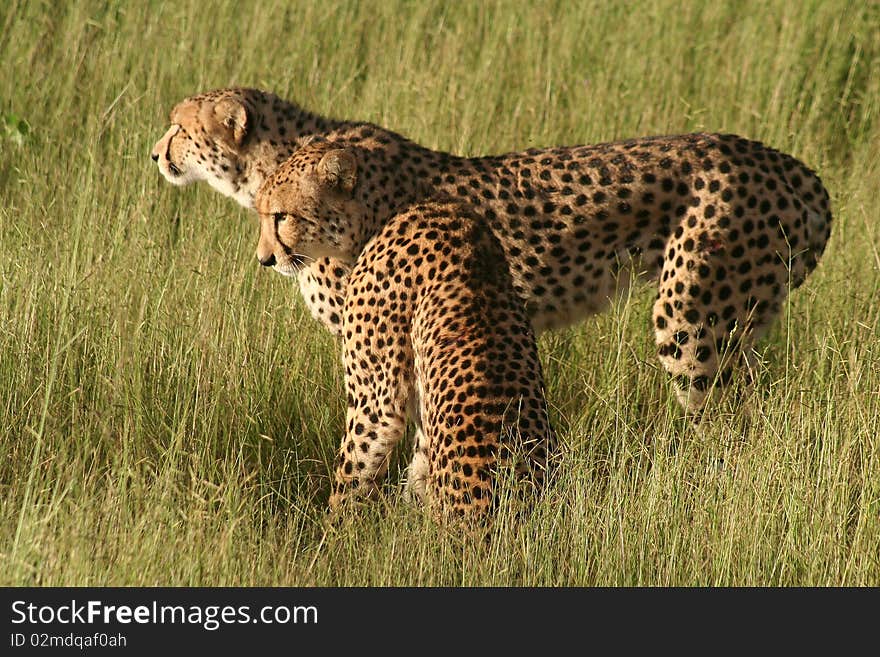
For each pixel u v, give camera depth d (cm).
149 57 1573
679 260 1006
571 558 848
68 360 1020
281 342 1105
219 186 1111
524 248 1024
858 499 916
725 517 870
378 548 874
